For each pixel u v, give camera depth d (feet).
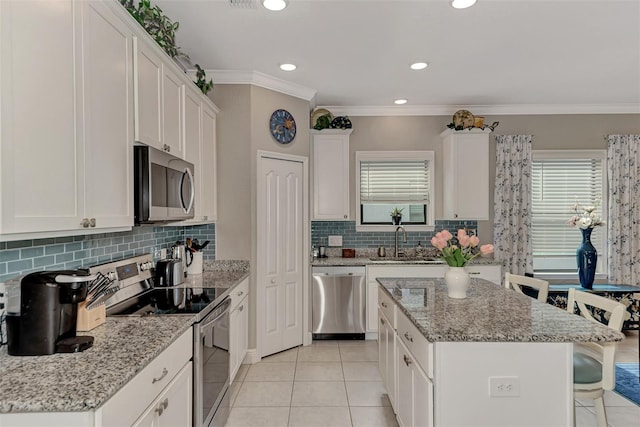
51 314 4.35
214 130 10.87
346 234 15.14
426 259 14.25
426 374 5.34
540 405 5.16
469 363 5.16
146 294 7.68
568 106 14.58
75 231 4.67
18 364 4.06
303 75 11.23
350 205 15.11
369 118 15.02
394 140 15.02
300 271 12.74
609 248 14.47
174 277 8.52
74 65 4.48
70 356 4.29
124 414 3.80
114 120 5.41
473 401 5.15
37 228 3.88
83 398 3.33
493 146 14.79
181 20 7.94
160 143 6.98
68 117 4.37
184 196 7.57
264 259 11.53
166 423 4.89
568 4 7.43
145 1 6.63
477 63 10.43
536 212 15.03
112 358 4.23
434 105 14.56
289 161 12.35
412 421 6.12
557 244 15.01
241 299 9.96
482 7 7.54
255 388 9.54
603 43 9.21
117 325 5.55
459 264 7.41
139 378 4.12
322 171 13.93
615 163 14.47
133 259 7.91
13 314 4.31
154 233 9.21
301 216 12.75
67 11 4.35
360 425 7.85
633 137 14.49
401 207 15.43
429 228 14.99
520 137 14.57
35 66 3.86
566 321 5.79
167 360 4.94
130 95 5.90
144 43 6.33
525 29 8.47
